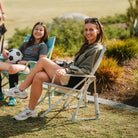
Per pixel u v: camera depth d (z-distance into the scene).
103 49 3.43
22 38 9.52
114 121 3.39
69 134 2.98
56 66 3.46
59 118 3.51
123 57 5.96
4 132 3.00
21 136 2.91
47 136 2.92
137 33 8.98
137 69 5.34
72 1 36.88
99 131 3.06
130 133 3.01
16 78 4.03
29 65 4.38
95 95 3.52
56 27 8.98
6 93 3.48
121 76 5.24
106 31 9.33
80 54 3.53
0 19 6.26
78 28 8.65
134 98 4.23
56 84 3.49
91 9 23.94
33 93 3.38
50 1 38.47
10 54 4.41
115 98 4.38
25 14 22.73
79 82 3.43
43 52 4.37
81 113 3.73
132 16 9.59
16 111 3.77
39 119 3.45
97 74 4.96
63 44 8.02
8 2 37.19
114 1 33.06
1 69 4.21
